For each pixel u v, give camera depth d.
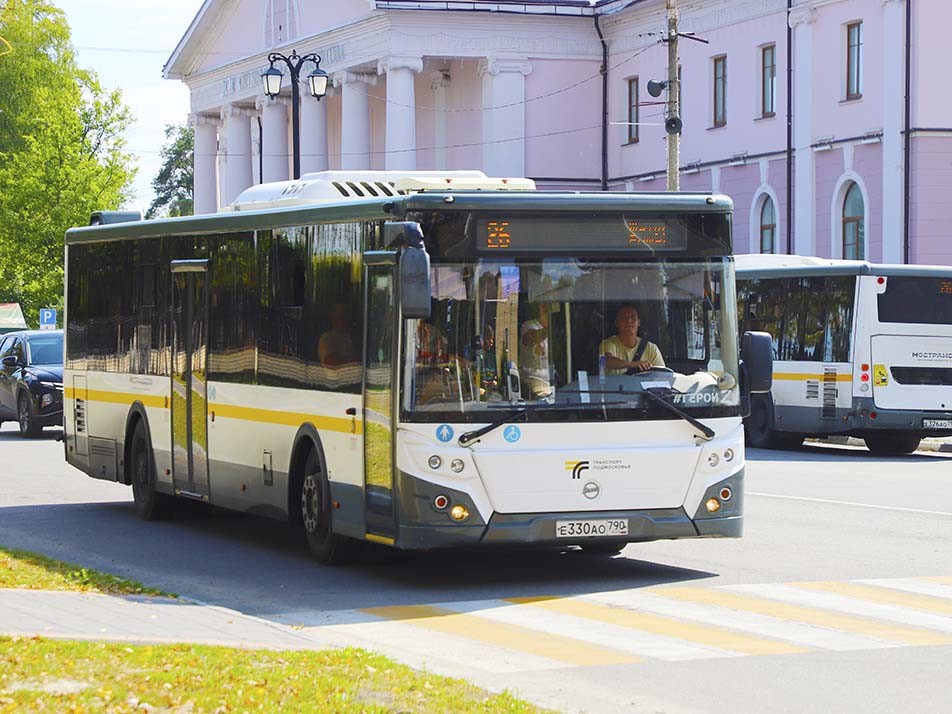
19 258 70.12
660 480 14.89
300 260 16.66
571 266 14.83
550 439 14.66
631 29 66.69
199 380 19.17
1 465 29.95
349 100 71.88
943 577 15.40
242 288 18.06
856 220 53.34
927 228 50.59
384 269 14.88
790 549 17.47
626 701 10.21
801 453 34.31
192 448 19.44
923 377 33.00
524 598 14.40
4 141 88.56
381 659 10.90
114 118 70.81
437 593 14.79
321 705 9.27
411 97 68.44
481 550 17.62
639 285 14.99
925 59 50.50
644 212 15.02
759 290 35.59
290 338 16.86
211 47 84.19
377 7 67.25
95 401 22.52
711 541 18.14
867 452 35.22
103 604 13.30
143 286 20.81
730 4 59.47
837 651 11.77
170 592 14.93
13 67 88.44
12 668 9.86
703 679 10.84
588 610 13.69
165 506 21.00
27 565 15.88
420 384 14.51
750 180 58.53
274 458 17.28
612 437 14.80
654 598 14.27
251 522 20.92
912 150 50.66
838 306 33.38
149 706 9.02
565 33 68.69
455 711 9.37
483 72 69.00
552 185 68.81
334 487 15.95
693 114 61.91
